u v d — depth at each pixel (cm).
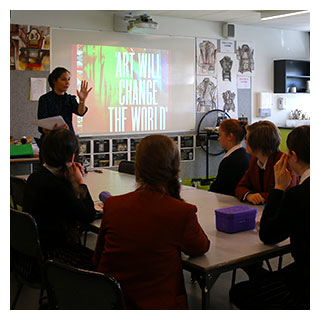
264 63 809
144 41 670
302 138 174
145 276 157
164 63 693
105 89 642
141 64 671
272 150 266
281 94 834
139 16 605
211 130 702
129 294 158
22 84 580
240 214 208
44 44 589
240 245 189
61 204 221
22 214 210
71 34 607
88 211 227
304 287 172
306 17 704
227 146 333
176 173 166
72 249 237
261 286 190
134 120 673
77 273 148
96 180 364
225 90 762
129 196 167
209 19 716
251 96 797
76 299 154
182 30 705
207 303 166
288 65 807
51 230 225
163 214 158
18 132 583
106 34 636
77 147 228
